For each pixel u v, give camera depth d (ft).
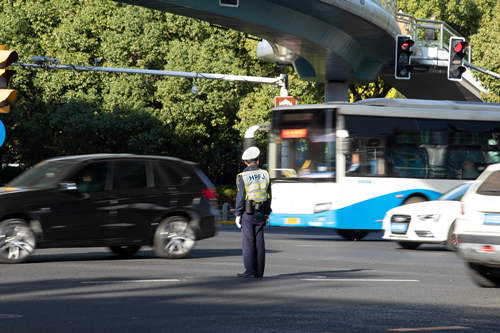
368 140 205.87
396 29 345.31
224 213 327.67
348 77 380.58
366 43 350.64
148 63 461.37
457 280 112.78
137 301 85.40
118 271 117.29
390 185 207.10
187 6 253.65
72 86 469.98
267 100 435.94
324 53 324.60
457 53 235.81
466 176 215.51
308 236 234.79
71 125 451.53
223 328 68.85
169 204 140.05
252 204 110.32
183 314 76.69
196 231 142.41
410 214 174.50
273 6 278.46
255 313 77.87
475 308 83.56
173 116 451.53
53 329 67.36
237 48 469.16
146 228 137.80
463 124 217.15
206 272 117.70
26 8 471.62
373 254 161.07
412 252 168.45
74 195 131.75
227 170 535.19
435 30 390.63
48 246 129.80
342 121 203.21
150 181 139.44
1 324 69.62
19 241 127.75
